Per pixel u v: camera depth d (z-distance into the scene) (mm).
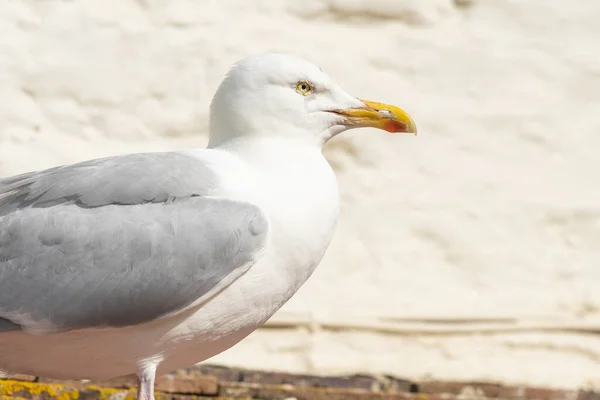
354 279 13016
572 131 13625
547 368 12758
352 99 8898
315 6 13656
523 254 13258
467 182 13391
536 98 13648
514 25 13812
